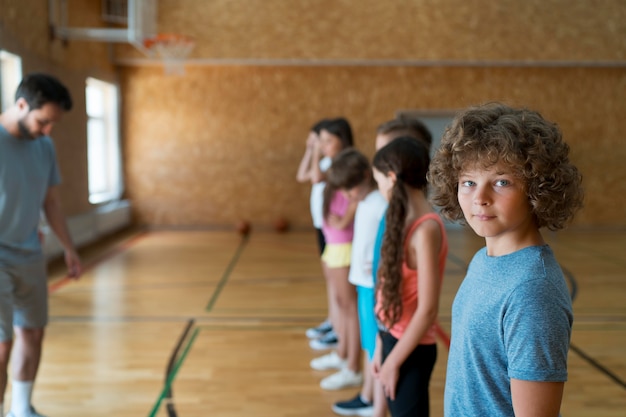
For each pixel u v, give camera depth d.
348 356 2.57
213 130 7.64
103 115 7.38
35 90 1.83
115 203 7.36
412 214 1.46
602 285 4.63
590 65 7.40
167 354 2.98
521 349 0.73
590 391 2.53
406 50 7.21
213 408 2.34
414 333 1.38
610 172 7.68
